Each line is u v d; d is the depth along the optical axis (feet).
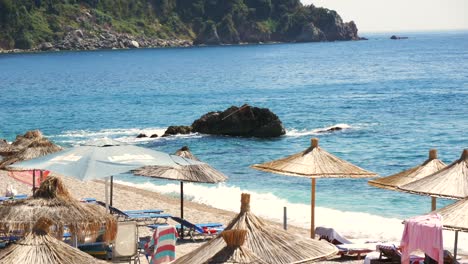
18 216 36.01
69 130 163.63
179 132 147.23
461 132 144.97
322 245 32.91
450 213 39.83
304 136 144.56
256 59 551.18
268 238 32.27
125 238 46.24
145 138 144.56
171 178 61.21
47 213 36.42
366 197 84.64
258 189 90.74
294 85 291.99
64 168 43.47
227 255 28.27
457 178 47.55
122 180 98.43
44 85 313.53
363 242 56.95
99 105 222.69
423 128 152.15
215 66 457.68
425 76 324.19
